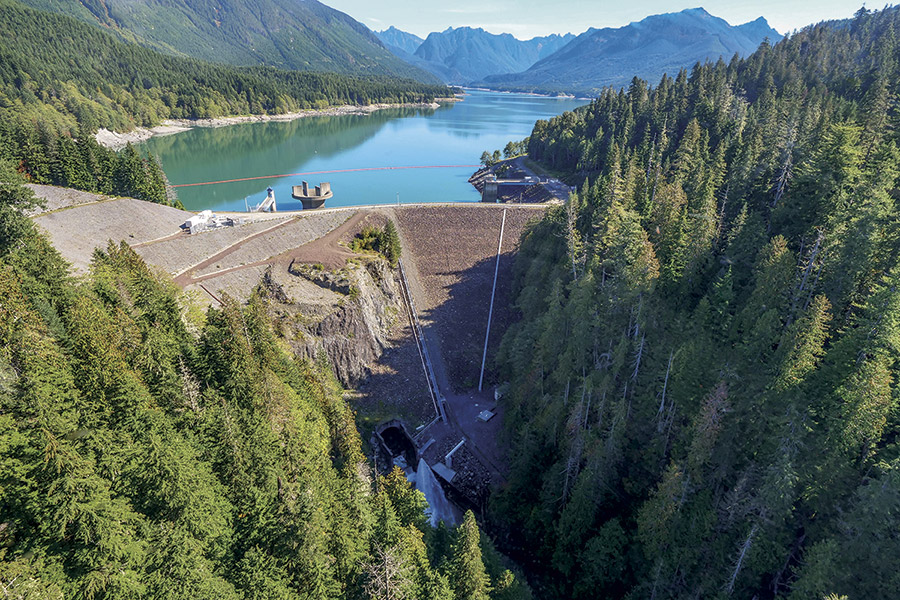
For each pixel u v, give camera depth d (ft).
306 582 122.31
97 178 437.99
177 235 374.84
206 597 107.14
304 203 568.41
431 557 156.46
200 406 153.28
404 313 390.21
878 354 137.28
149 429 124.98
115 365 134.21
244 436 142.41
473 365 338.75
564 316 228.43
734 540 146.92
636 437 193.26
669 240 235.61
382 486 168.55
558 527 187.52
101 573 104.32
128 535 111.34
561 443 207.51
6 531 104.94
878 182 195.52
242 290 326.44
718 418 152.05
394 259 431.84
